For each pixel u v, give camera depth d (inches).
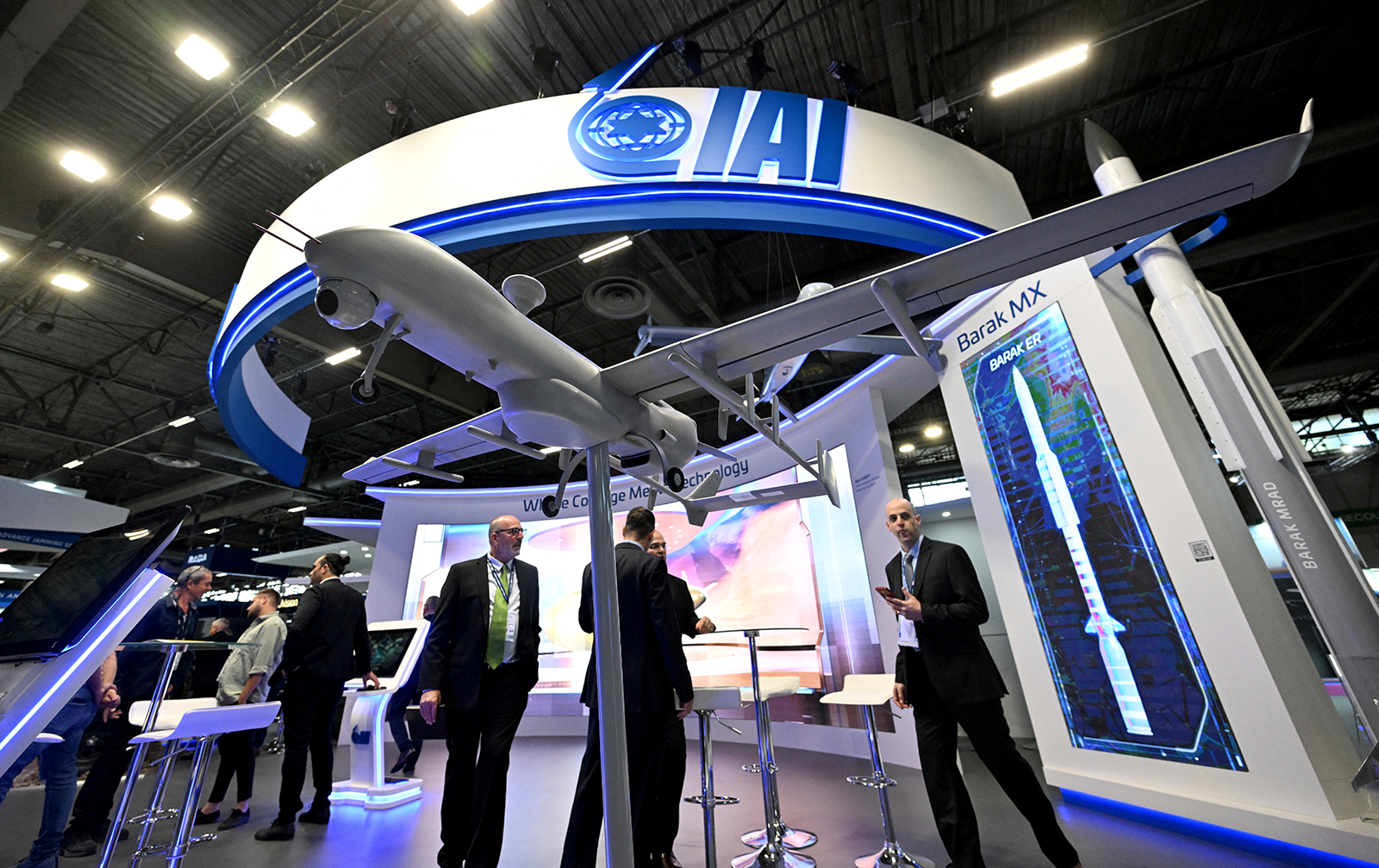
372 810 134.1
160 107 198.4
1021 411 138.4
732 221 125.7
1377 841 79.2
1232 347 108.1
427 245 41.7
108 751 116.3
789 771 168.1
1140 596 113.7
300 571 648.4
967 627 83.9
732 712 240.2
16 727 49.3
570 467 64.7
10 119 200.1
